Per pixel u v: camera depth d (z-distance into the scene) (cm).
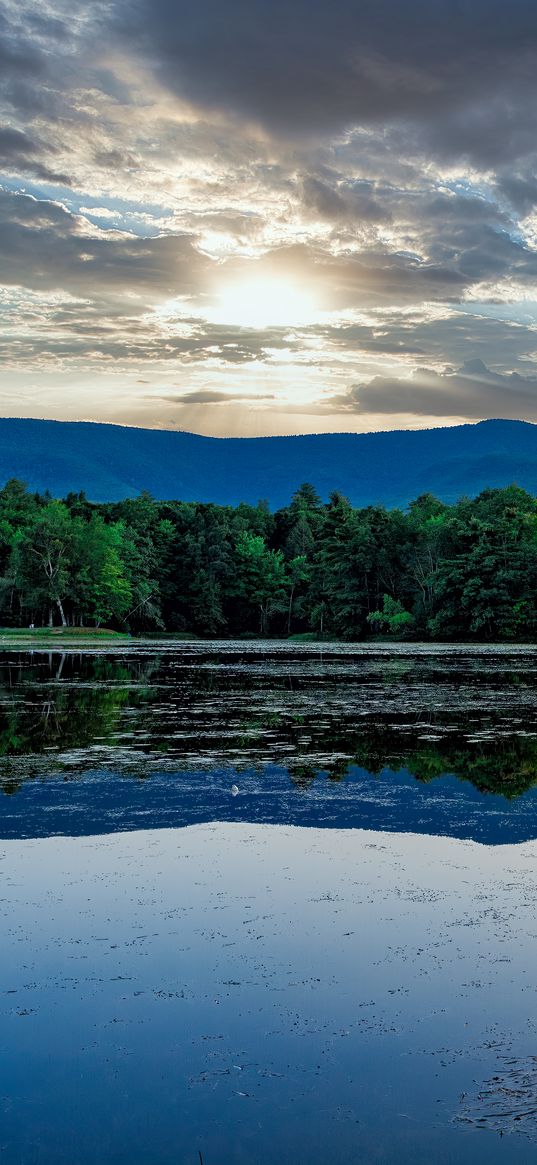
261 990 757
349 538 10156
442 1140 557
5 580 9988
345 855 1138
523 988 759
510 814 1358
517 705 2830
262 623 12081
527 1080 626
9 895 986
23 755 1875
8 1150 550
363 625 9894
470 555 8481
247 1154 545
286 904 955
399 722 2411
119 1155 544
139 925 897
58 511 9669
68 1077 632
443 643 8662
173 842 1198
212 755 1878
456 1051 663
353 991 755
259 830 1262
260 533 13575
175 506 13475
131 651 6844
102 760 1814
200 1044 674
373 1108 594
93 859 1120
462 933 875
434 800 1455
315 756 1866
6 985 766
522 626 8600
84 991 755
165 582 11819
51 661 5384
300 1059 653
